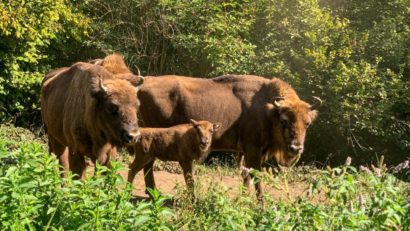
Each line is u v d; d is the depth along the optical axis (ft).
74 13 115.75
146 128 58.65
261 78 62.75
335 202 32.68
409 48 107.45
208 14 113.39
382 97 100.58
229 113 61.21
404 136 107.55
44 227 29.14
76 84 52.60
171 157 58.65
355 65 102.47
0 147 31.55
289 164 60.03
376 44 107.55
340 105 100.27
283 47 108.99
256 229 32.81
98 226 29.25
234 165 86.84
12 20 101.45
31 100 115.65
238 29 109.29
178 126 58.75
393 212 30.71
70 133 52.19
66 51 121.60
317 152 107.76
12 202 29.71
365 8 115.14
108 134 48.83
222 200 36.70
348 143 104.47
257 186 56.44
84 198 30.01
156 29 117.29
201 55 113.50
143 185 64.75
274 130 59.16
